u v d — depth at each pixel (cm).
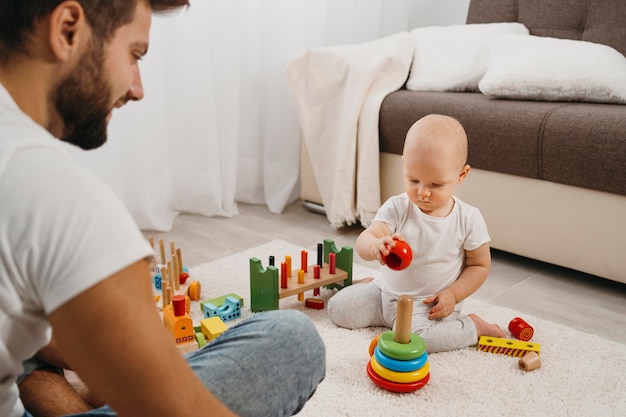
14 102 44
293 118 232
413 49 216
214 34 211
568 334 135
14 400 52
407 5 259
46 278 39
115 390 41
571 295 159
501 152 169
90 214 40
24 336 44
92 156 187
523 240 173
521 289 162
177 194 223
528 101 177
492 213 178
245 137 234
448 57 209
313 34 236
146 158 202
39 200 39
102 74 46
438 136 125
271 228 212
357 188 203
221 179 225
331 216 207
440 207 132
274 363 61
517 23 217
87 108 47
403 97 193
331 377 117
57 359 79
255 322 65
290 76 210
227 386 58
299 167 242
